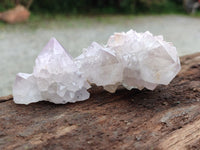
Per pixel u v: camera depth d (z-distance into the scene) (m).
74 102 0.13
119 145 0.10
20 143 0.10
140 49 0.12
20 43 0.51
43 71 0.12
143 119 0.11
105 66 0.12
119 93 0.14
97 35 0.58
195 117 0.11
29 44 0.50
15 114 0.12
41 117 0.11
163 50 0.12
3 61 0.40
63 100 0.12
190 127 0.11
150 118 0.11
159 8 1.00
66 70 0.12
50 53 0.12
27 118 0.11
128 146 0.10
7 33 0.58
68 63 0.12
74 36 0.57
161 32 0.63
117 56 0.13
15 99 0.13
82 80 0.13
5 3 0.78
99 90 0.14
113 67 0.12
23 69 0.37
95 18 0.82
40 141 0.10
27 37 0.55
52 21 0.73
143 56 0.12
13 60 0.41
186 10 0.98
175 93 0.14
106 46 0.13
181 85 0.15
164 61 0.12
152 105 0.12
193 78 0.16
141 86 0.13
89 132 0.10
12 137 0.10
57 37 0.56
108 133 0.10
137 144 0.10
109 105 0.13
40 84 0.12
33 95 0.13
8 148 0.09
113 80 0.12
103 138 0.10
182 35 0.60
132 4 0.94
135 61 0.12
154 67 0.12
